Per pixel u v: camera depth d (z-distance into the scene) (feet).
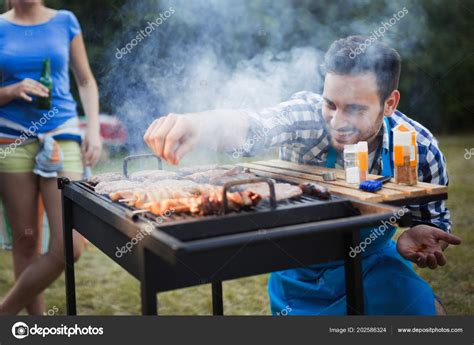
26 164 8.86
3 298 9.55
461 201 14.07
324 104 6.34
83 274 10.62
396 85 6.22
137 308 9.12
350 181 5.60
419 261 5.49
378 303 5.77
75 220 6.40
